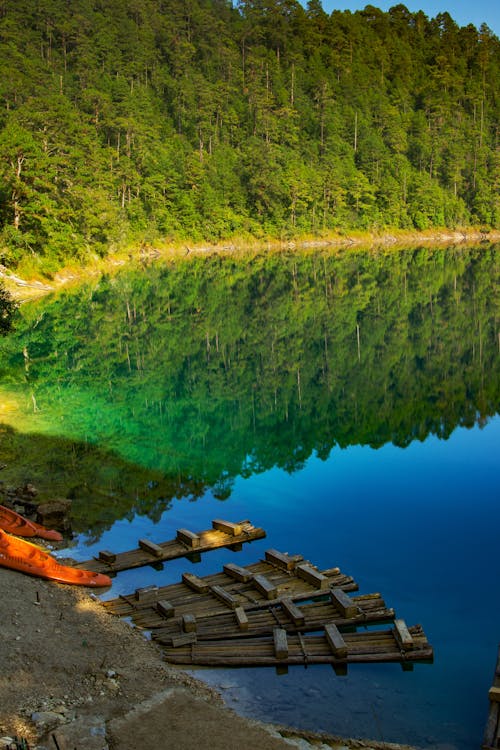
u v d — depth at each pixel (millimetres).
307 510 18000
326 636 11141
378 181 147875
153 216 108438
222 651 10766
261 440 24219
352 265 91938
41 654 10039
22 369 34062
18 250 60812
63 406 27484
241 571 13328
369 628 11977
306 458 22469
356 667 10680
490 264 92375
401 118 173875
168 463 21297
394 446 23844
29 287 61031
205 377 34125
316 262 96375
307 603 12625
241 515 17438
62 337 43125
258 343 43125
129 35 161875
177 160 119312
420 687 10250
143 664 10188
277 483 19984
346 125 164500
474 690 10266
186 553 14758
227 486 19500
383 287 69875
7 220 61219
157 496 18531
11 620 10898
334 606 12266
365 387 32625
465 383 33250
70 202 75688
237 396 30578
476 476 20797
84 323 48375
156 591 12703
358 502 18609
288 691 10008
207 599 12531
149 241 104000
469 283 72500
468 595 13430
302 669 10570
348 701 9875
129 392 30516
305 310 55875
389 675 10516
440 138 168250
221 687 9992
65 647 10359
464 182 163750
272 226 126688
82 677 9625
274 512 17734
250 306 57719
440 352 40594
